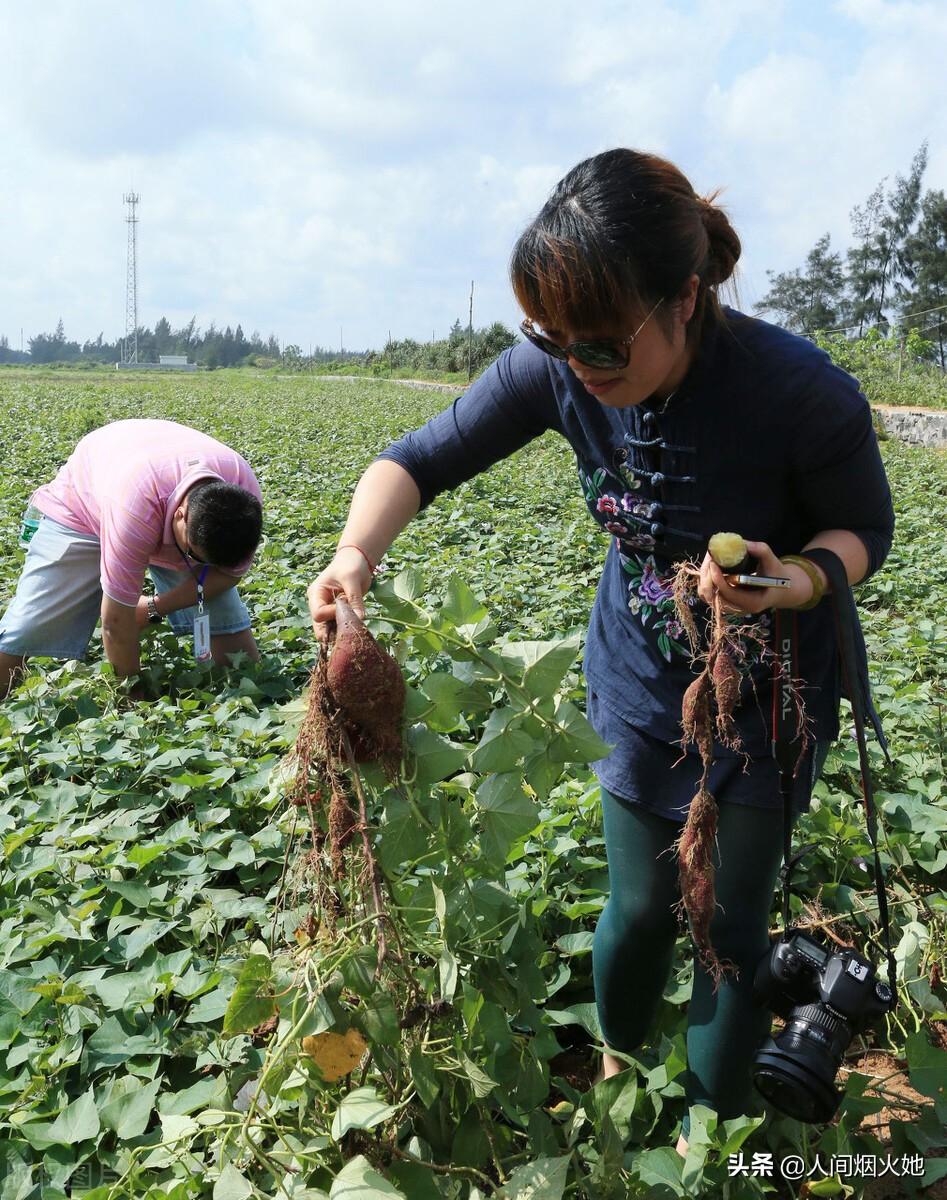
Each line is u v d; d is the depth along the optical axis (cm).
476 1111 209
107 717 444
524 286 175
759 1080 201
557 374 212
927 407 2730
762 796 205
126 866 334
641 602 219
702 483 201
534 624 598
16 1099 247
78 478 482
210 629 513
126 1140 234
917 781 393
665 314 175
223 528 436
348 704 182
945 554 830
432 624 212
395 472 224
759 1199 214
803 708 196
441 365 5806
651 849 219
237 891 334
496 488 1191
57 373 7212
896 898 335
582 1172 215
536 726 208
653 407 199
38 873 328
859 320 6134
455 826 202
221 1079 213
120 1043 260
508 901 216
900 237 5969
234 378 6469
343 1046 181
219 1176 180
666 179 173
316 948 190
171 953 295
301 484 1191
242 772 400
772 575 180
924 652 559
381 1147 191
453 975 188
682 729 212
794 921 318
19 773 399
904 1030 271
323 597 202
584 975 301
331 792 188
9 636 488
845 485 195
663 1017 274
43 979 279
